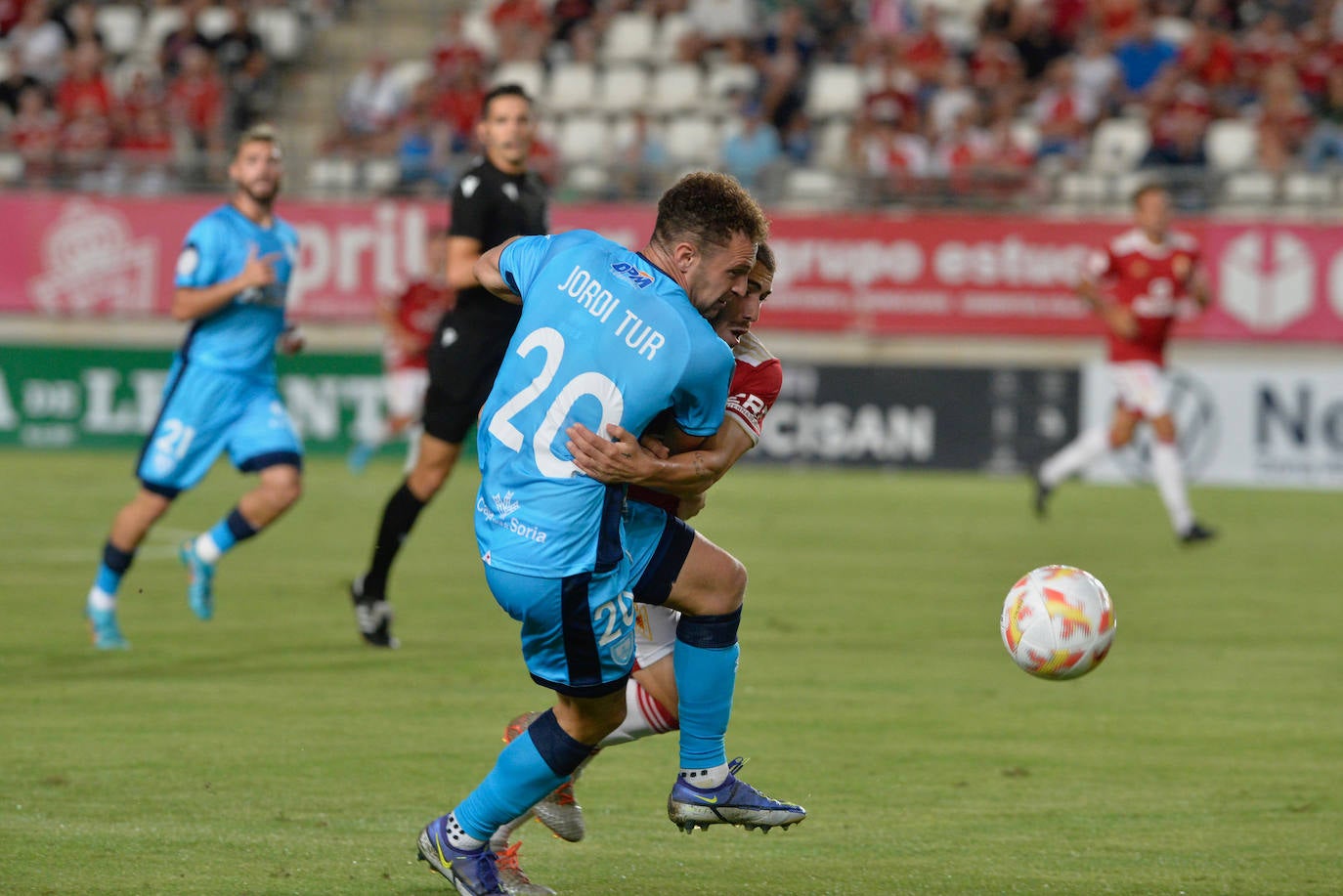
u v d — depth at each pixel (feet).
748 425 48.39
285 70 245.24
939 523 147.54
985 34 228.63
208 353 86.53
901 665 86.43
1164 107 208.64
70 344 192.03
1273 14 232.94
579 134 222.89
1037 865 52.19
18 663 82.69
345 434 191.93
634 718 51.26
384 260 193.26
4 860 50.52
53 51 238.07
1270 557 130.31
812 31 233.96
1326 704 78.33
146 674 80.64
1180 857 53.16
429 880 49.34
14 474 169.58
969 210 193.06
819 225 190.29
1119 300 140.15
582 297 45.42
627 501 47.93
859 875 50.96
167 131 218.79
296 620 96.84
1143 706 77.46
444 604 104.17
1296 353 185.78
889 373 185.98
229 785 60.44
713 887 49.65
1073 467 148.87
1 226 196.54
